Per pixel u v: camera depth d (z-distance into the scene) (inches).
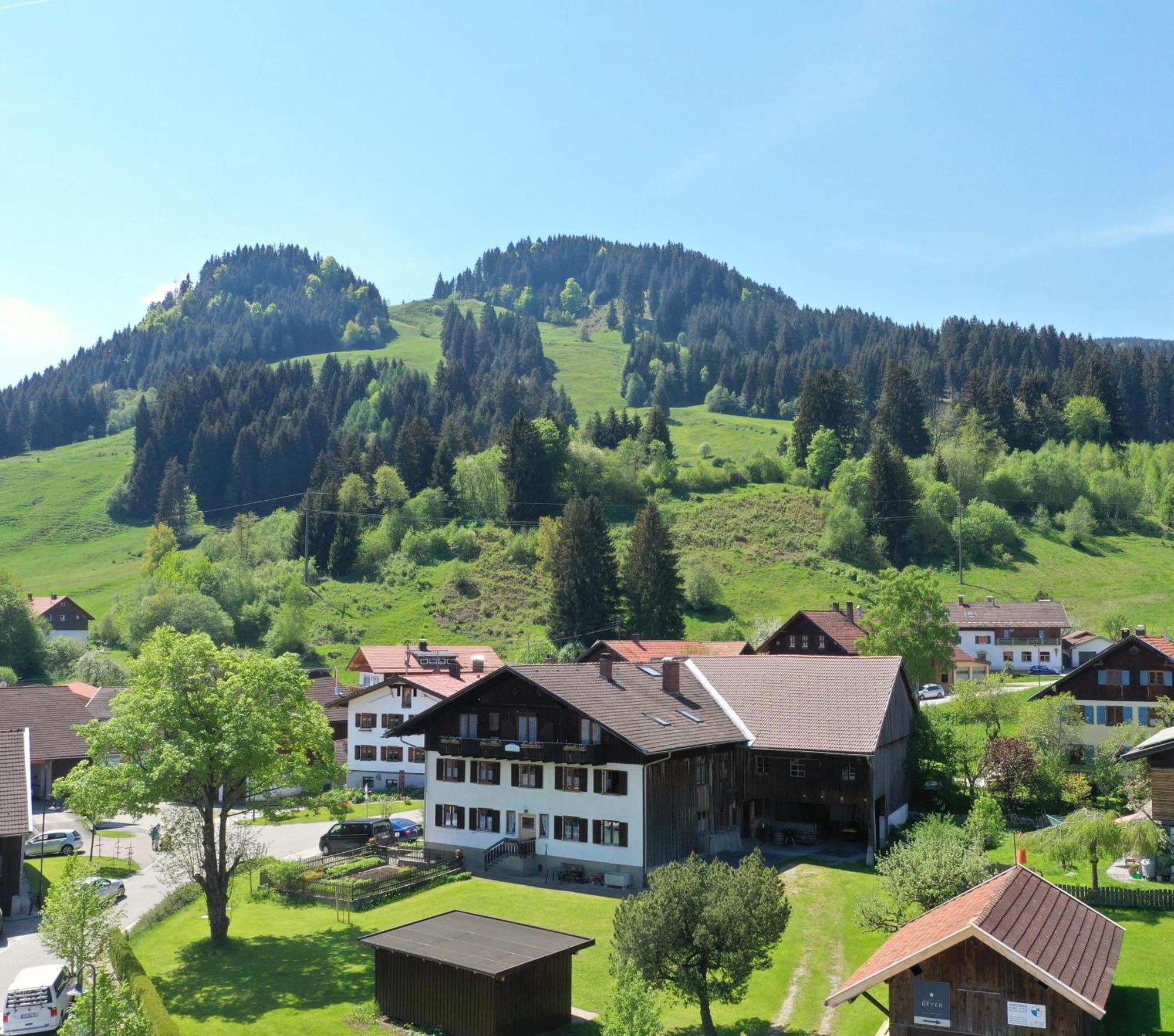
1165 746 1990.7
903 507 7057.1
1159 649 3262.8
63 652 5383.9
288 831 2878.9
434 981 1435.8
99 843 2714.1
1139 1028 1284.4
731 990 1343.5
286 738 1932.8
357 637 5792.3
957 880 1572.3
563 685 2258.9
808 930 1806.1
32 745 3110.2
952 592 6353.3
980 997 1099.9
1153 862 1964.8
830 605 6122.1
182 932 1914.4
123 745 1768.0
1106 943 1241.4
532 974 1418.6
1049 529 7342.5
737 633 5629.9
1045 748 2770.7
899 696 2610.7
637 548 5639.8
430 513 7401.6
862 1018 1425.9
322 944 1820.9
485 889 2118.6
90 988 1524.4
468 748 2325.3
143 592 6166.3
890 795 2491.4
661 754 2121.1
